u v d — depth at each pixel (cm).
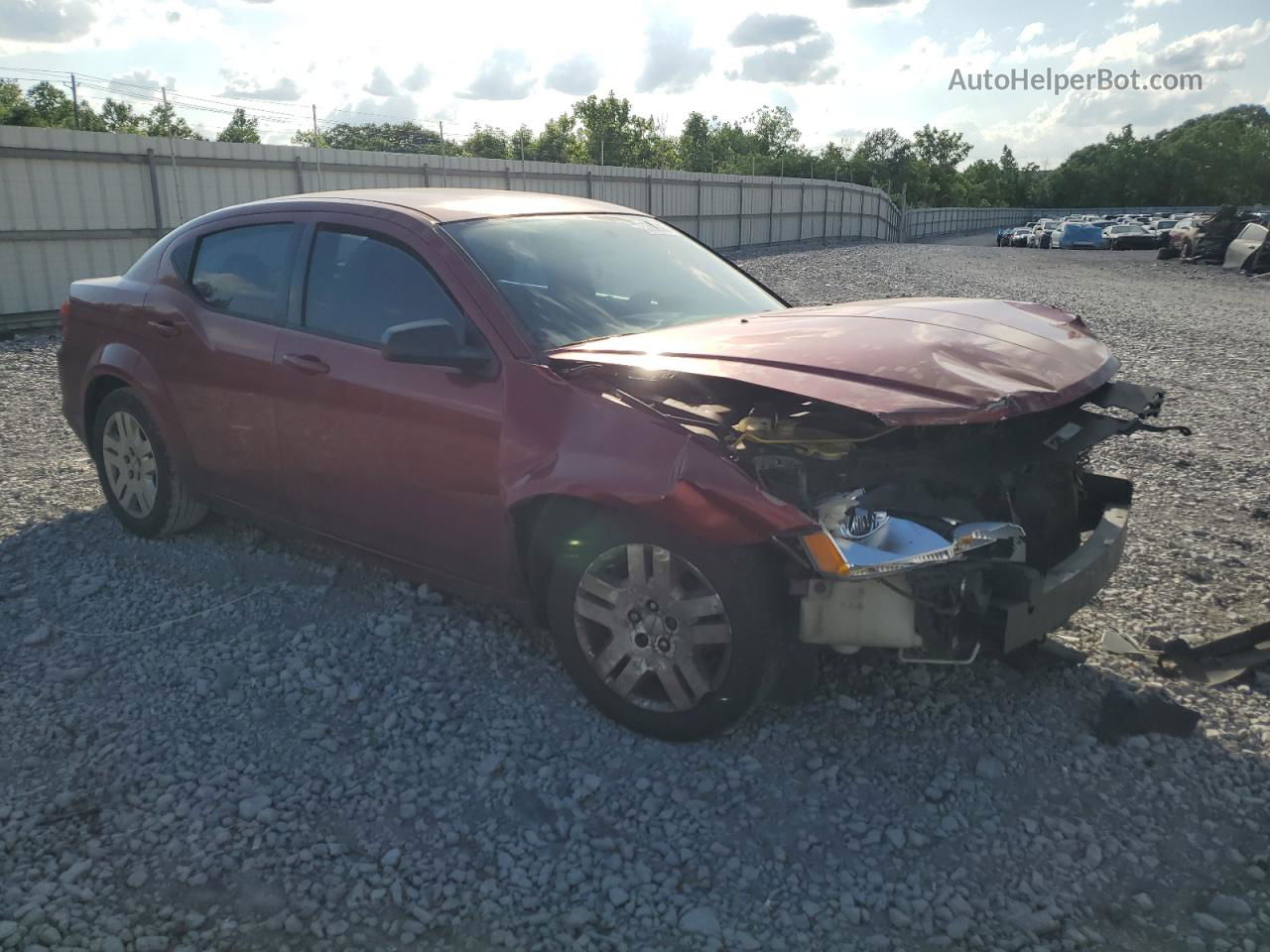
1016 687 354
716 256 466
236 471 433
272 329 408
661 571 307
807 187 4825
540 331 346
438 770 309
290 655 378
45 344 1245
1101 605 430
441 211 391
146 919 246
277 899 254
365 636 393
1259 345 1251
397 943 240
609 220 441
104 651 385
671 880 261
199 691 352
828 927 246
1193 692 354
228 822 283
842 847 275
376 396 367
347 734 329
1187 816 288
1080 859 270
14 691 353
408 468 364
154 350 455
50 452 671
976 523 293
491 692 352
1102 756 314
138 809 288
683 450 296
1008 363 317
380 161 2228
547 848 274
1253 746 322
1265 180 12481
